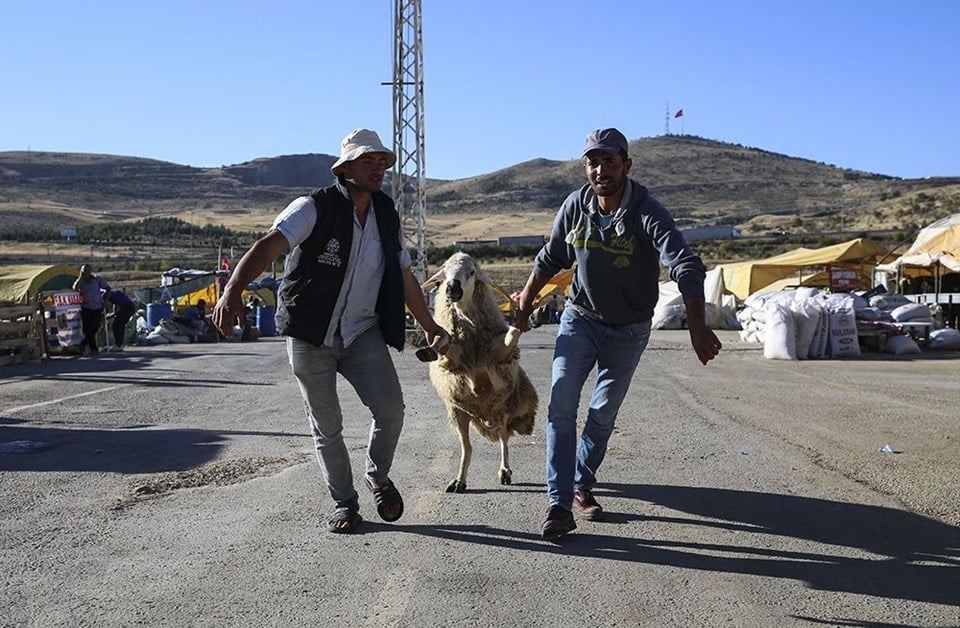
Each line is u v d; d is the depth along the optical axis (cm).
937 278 2505
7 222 14112
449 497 667
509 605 454
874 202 13375
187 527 584
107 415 1063
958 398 1228
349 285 556
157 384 1404
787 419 1034
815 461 795
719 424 996
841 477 732
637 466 773
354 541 556
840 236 8406
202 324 2806
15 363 1783
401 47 3506
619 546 549
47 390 1323
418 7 3488
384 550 539
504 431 710
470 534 572
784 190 19000
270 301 3831
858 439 903
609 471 754
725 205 17838
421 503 648
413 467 769
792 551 540
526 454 828
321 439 573
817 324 1884
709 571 505
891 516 614
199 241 11369
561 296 4131
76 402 1184
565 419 577
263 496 662
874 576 498
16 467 765
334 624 431
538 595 468
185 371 1628
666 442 885
